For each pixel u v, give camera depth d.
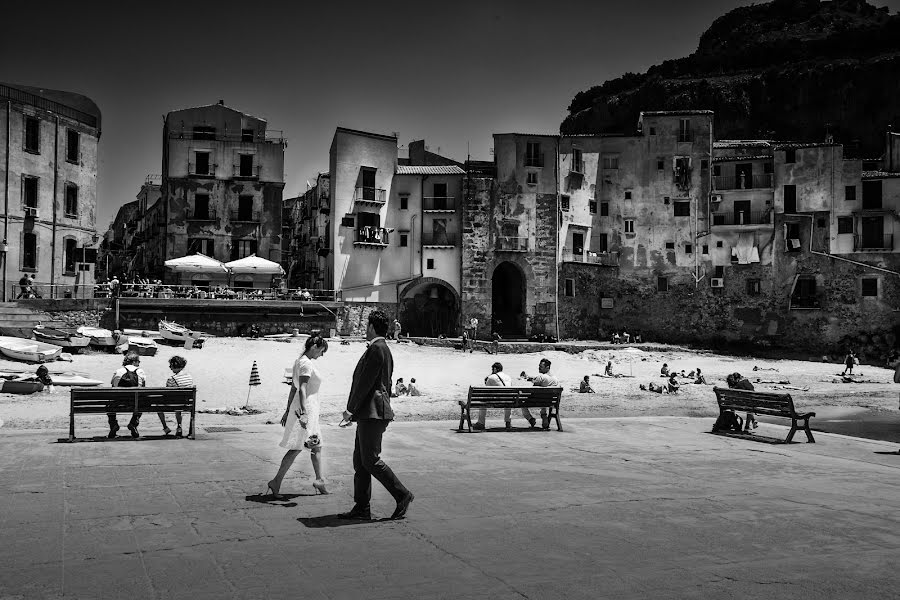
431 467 10.75
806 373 47.19
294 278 75.94
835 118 79.06
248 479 9.62
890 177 55.94
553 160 58.09
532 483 9.60
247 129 56.97
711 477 10.25
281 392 28.52
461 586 5.51
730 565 6.10
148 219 69.19
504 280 62.03
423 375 39.06
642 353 51.94
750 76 87.25
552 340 55.72
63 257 47.41
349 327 52.59
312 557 6.20
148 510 7.79
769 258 58.28
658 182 60.47
